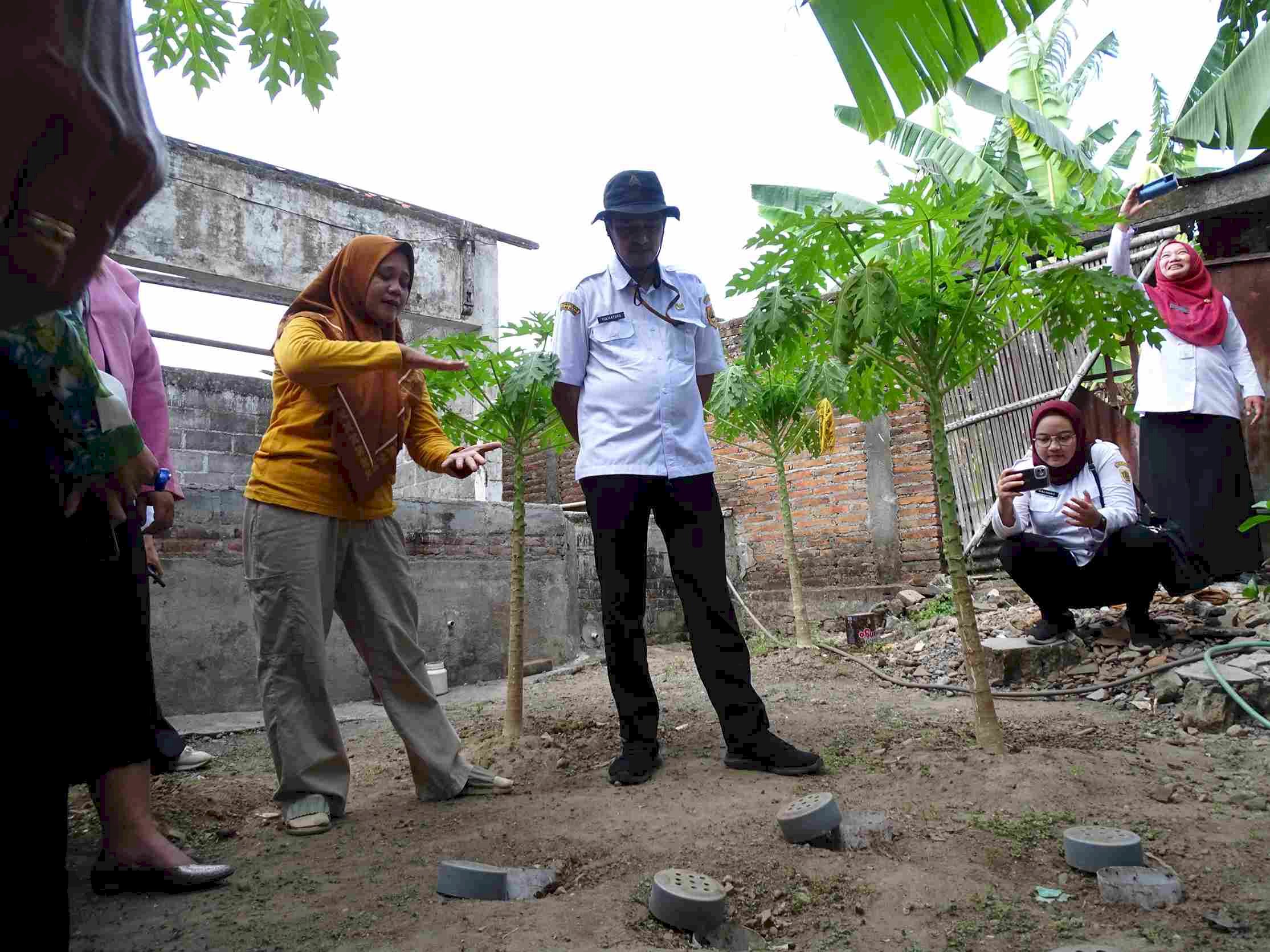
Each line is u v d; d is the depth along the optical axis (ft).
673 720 12.39
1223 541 14.85
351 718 16.02
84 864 7.45
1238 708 10.28
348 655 18.25
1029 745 9.54
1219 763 8.83
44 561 3.98
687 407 10.14
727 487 28.73
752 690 9.44
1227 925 5.29
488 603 20.81
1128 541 12.51
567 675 20.93
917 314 9.48
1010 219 8.64
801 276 9.66
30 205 2.09
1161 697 11.18
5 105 1.84
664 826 7.52
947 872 6.25
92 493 5.41
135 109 2.21
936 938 5.35
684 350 10.40
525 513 22.02
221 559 16.69
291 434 8.53
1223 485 14.93
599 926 5.60
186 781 10.68
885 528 24.57
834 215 9.00
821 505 26.09
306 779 8.26
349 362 7.97
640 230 9.86
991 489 22.58
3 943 3.67
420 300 28.09
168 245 23.24
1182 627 13.58
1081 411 20.94
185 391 33.14
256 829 8.30
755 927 5.62
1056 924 5.46
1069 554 13.09
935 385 9.89
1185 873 6.13
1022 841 6.76
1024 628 15.81
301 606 8.35
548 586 22.31
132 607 6.87
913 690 14.06
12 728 3.74
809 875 6.29
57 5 1.83
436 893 6.31
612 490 9.83
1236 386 15.51
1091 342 10.18
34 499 4.04
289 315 8.80
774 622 26.02
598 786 9.18
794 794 8.29
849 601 24.35
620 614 9.70
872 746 9.93
